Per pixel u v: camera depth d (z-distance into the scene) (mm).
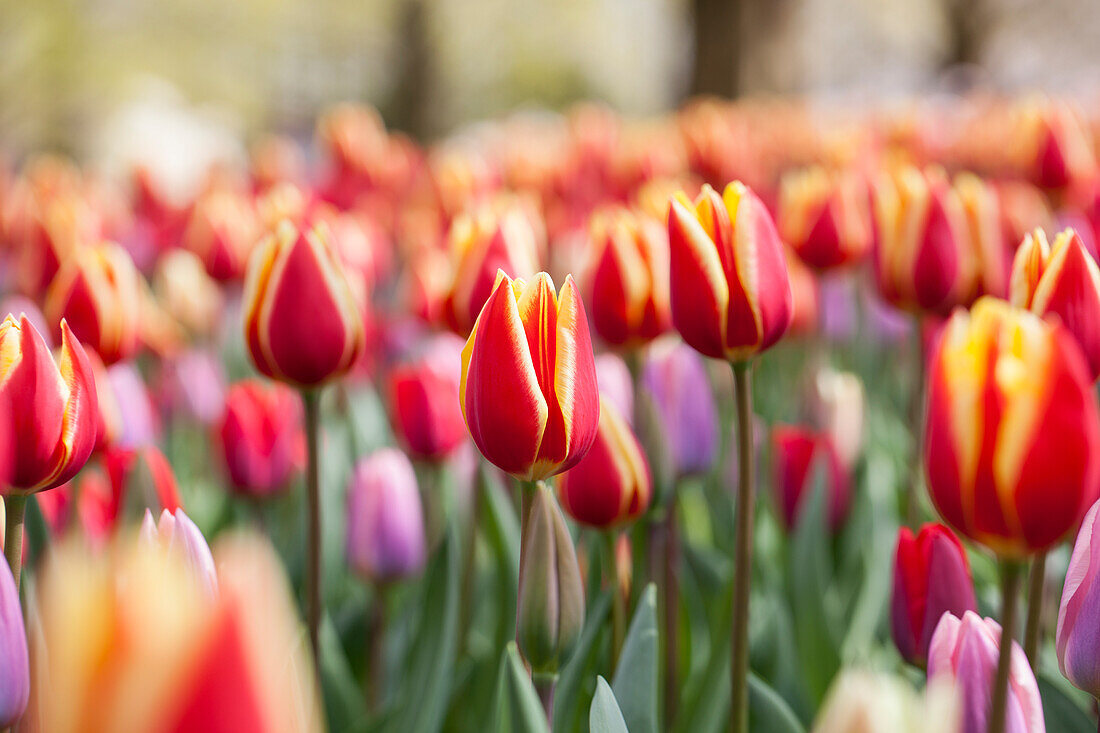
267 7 9391
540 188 1924
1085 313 798
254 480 1104
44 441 748
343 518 1202
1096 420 673
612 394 1034
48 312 994
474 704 1000
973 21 10367
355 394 1453
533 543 780
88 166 7156
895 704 626
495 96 11250
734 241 812
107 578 409
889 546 1116
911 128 2201
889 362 1762
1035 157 1473
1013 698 713
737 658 834
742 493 831
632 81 11672
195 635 388
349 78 10281
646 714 812
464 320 991
